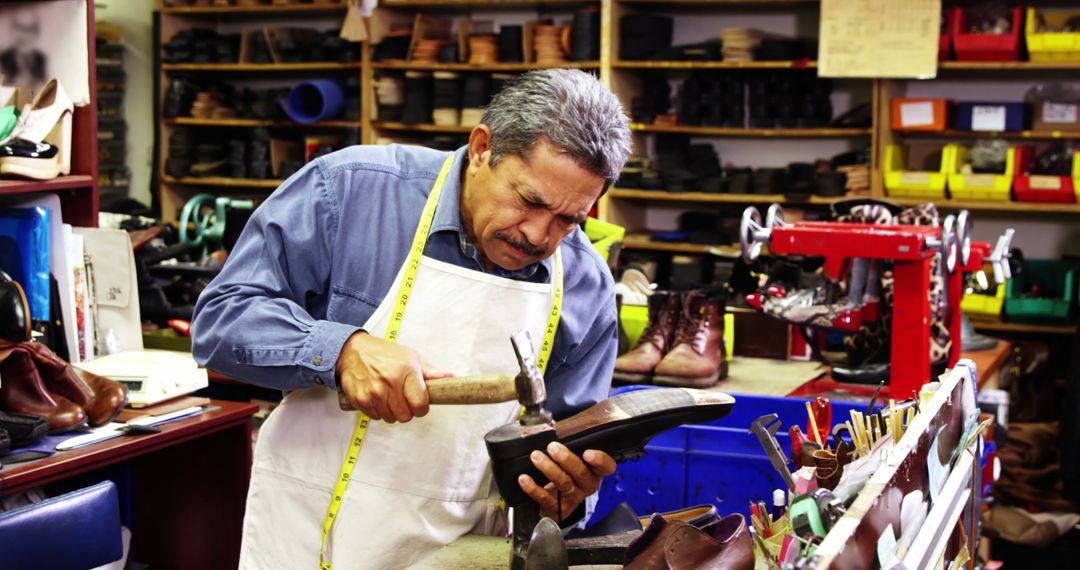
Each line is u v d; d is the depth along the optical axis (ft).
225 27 23.50
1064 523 13.83
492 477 5.74
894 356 8.09
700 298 9.09
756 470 6.89
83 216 9.84
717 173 19.04
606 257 10.29
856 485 3.99
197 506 8.77
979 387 9.50
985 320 16.80
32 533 5.89
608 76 18.51
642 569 4.00
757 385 8.81
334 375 4.70
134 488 8.95
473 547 5.46
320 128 22.06
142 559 8.99
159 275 11.85
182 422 7.99
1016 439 15.24
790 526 3.86
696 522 4.79
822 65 17.17
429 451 5.44
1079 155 16.26
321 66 20.86
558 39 19.31
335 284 5.25
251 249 5.15
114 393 7.77
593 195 4.51
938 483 4.76
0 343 7.43
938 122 17.07
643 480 7.14
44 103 9.35
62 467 6.98
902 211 9.20
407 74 20.25
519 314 5.31
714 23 19.77
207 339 5.03
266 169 21.42
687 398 4.79
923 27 16.61
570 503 4.72
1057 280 17.25
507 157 4.50
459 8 21.25
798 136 19.40
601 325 5.69
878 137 17.34
